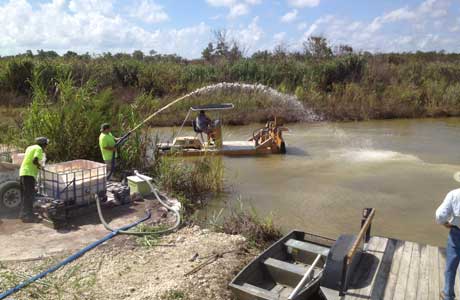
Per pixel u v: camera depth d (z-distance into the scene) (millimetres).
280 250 7211
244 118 25531
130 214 9008
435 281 6074
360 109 28094
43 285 5992
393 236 8570
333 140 19578
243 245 7684
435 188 11758
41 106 13070
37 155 8320
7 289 5895
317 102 28906
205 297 5891
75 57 38375
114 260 6910
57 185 8383
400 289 5875
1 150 12406
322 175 13172
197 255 7168
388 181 12438
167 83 31984
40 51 46562
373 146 18016
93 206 9039
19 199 8945
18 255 6949
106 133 11078
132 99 28312
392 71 35781
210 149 15602
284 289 6402
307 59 38906
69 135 12438
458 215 5070
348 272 5949
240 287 5852
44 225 8305
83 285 6059
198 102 27062
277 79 33688
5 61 30641
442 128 23688
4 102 26797
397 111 28297
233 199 10914
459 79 35062
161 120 24219
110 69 32406
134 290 5977
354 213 9867
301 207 10281
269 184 12250
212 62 40562
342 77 33781
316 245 7270
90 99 13945
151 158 13195
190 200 10570
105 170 9203
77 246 7352
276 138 16391
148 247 7453
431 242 8312
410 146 18047
